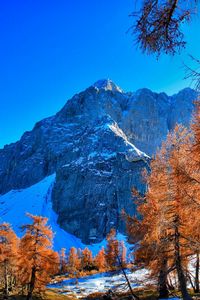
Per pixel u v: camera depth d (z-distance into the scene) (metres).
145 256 15.62
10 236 38.62
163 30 4.09
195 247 10.38
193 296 17.62
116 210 190.75
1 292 40.25
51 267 30.72
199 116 7.11
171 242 12.52
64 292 43.50
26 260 30.48
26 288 40.25
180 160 10.41
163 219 12.52
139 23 4.02
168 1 3.93
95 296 35.66
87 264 86.44
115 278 49.34
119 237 170.88
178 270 12.67
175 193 10.89
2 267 39.41
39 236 30.72
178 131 12.30
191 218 8.88
